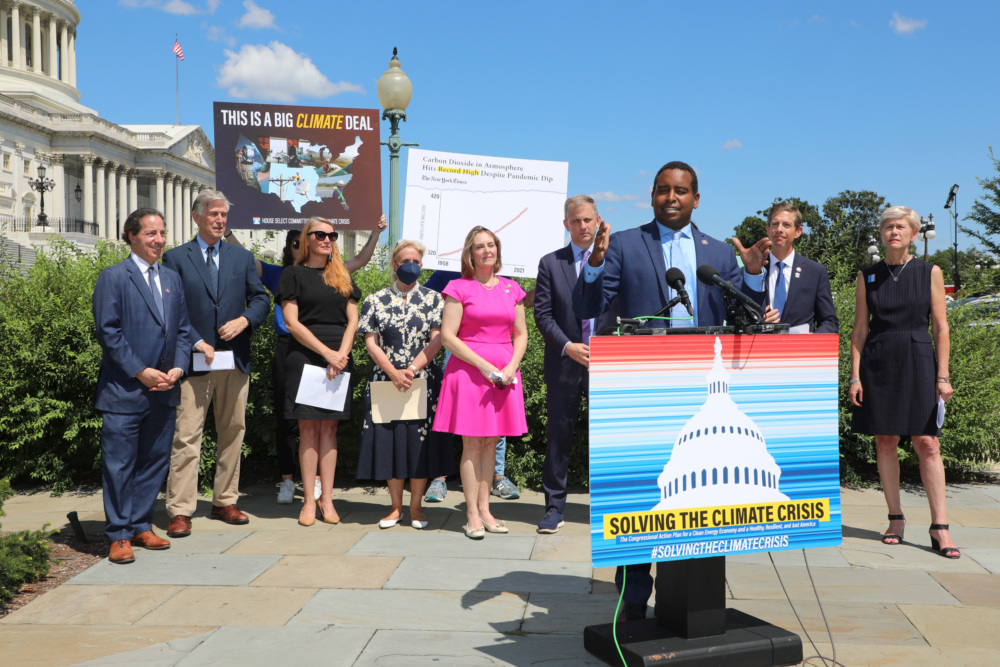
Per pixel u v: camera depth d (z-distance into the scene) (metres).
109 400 4.56
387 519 5.32
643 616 3.41
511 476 6.61
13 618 3.58
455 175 6.35
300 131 6.41
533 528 5.28
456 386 5.00
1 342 6.37
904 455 6.68
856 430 5.07
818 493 2.93
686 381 2.76
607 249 3.44
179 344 4.85
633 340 2.71
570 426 5.22
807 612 3.65
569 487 6.66
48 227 56.25
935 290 4.85
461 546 4.80
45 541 4.35
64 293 6.52
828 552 4.70
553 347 5.10
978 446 6.88
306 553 4.64
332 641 3.28
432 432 5.26
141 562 4.45
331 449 5.51
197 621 3.53
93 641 3.30
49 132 69.75
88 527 5.25
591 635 3.16
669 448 2.74
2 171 64.31
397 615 3.59
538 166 6.46
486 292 5.04
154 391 4.67
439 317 5.39
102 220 73.31
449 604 3.74
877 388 4.89
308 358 5.44
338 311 5.52
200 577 4.16
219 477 5.50
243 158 6.33
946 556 4.61
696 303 3.39
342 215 6.50
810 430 2.92
